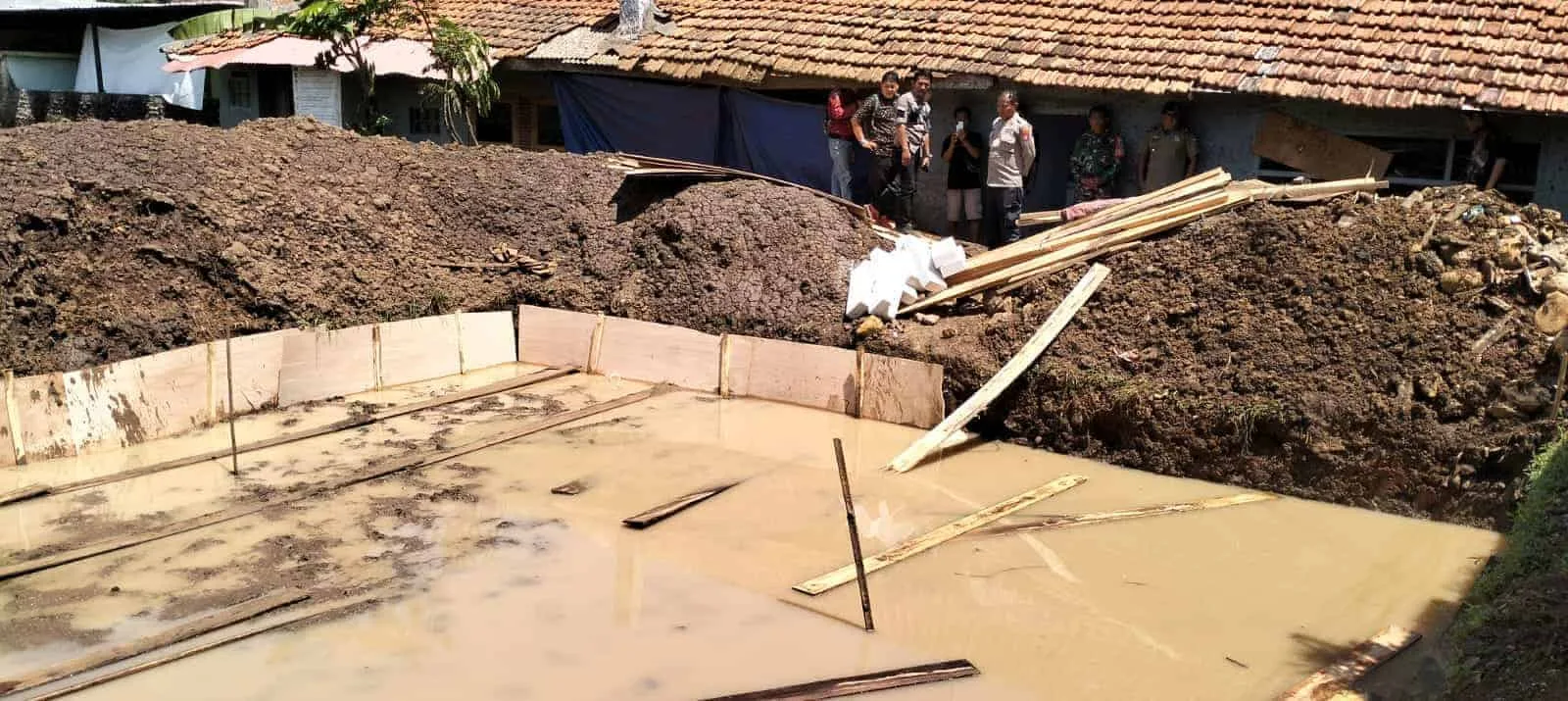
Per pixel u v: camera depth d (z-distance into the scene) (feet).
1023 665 18.94
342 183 38.86
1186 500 26.40
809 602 20.93
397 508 24.85
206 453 27.81
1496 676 16.61
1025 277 33.40
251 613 19.80
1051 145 44.06
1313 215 31.17
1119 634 19.98
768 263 36.37
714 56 47.91
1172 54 41.04
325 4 49.80
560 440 29.63
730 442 29.81
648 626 19.86
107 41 64.44
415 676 18.10
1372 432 26.12
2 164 33.76
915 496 26.43
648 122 50.62
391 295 36.19
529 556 22.63
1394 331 27.66
